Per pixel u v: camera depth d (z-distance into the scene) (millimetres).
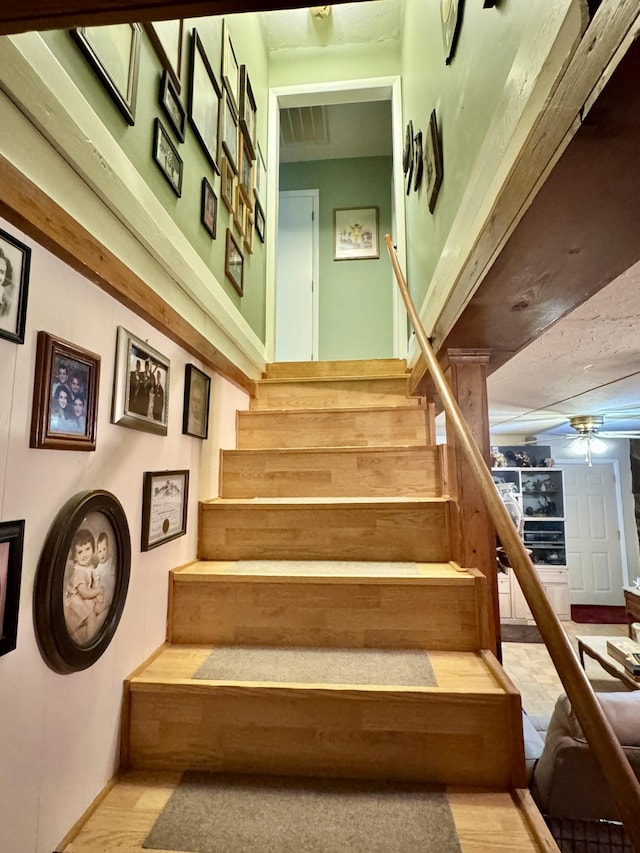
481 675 1173
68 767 900
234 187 2270
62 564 858
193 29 1708
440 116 1794
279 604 1373
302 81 3418
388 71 3361
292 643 1359
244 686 1119
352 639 1351
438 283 1730
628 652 3221
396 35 3363
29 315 803
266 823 945
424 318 2080
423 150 2227
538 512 5949
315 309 4324
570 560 6441
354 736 1091
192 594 1394
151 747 1116
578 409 3727
